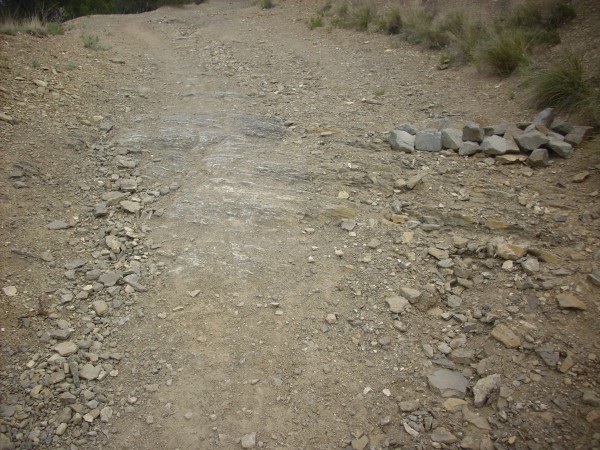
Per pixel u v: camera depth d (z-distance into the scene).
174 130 6.22
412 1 11.66
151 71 8.64
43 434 2.70
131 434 2.76
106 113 6.61
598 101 5.44
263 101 7.33
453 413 2.82
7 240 4.00
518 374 2.96
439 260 3.98
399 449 2.65
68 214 4.51
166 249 4.21
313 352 3.28
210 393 3.01
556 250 3.86
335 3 13.72
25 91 6.53
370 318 3.51
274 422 2.84
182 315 3.56
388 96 7.39
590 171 4.73
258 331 3.44
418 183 4.92
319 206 4.71
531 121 5.82
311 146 5.87
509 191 4.69
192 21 13.96
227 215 4.61
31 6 15.05
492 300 3.53
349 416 2.86
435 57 8.80
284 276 3.92
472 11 9.79
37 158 5.16
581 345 3.04
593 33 7.01
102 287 3.76
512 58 7.16
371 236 4.33
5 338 3.19
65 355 3.17
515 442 2.59
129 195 4.93
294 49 10.32
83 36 10.27
